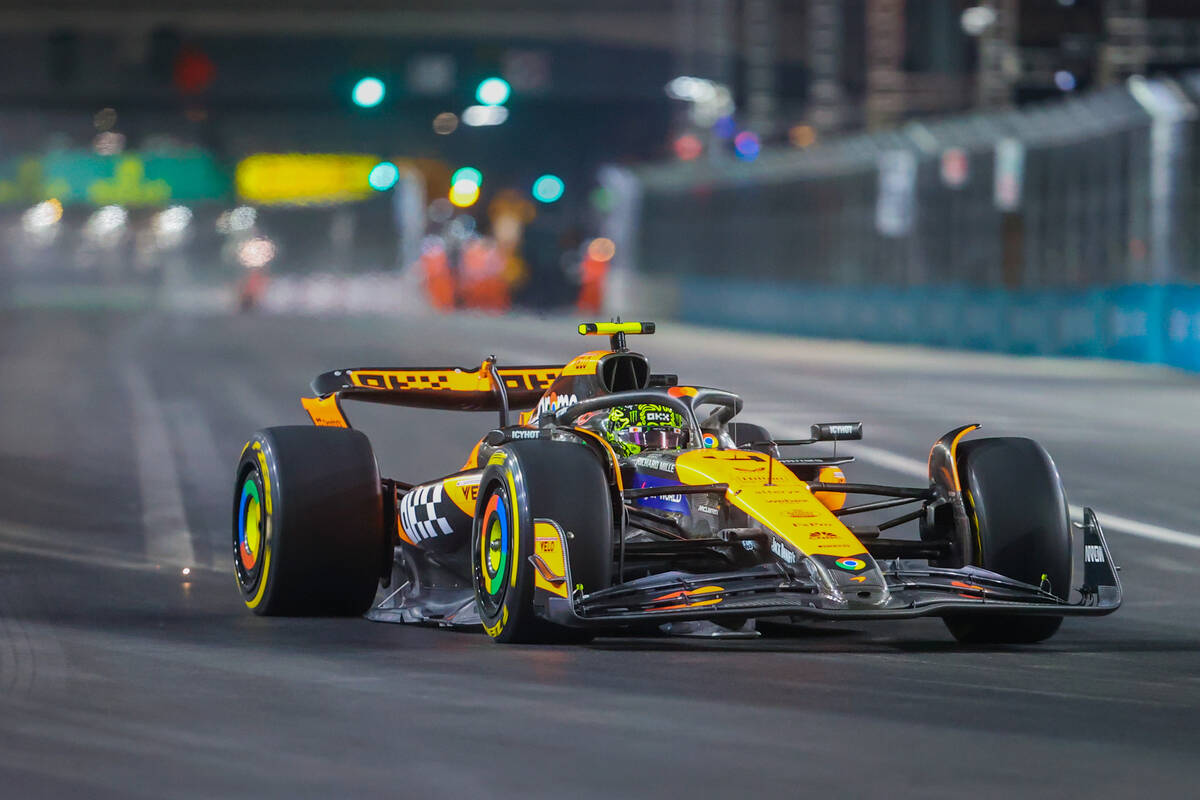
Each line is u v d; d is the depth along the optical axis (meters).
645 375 30.73
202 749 18.92
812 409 76.88
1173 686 23.52
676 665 24.58
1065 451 61.19
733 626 28.12
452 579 31.27
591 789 17.23
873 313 153.50
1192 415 75.44
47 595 33.31
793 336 168.25
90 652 26.02
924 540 28.73
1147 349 112.00
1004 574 27.34
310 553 30.25
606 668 24.27
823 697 21.98
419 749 18.91
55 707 21.30
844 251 171.75
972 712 21.09
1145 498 49.91
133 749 18.94
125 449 62.78
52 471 56.09
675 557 27.88
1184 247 113.94
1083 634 29.59
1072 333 121.69
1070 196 129.00
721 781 17.55
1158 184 114.56
